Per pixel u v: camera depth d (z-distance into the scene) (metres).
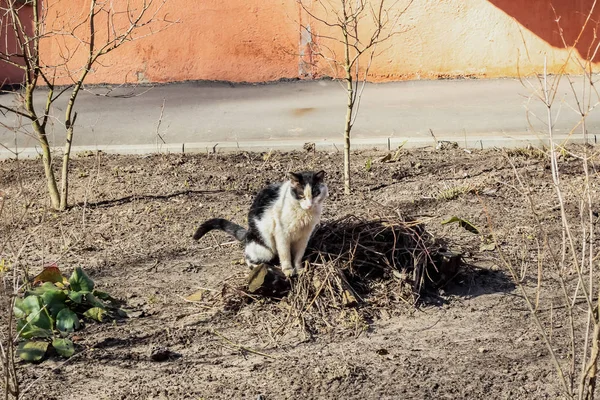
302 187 4.14
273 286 4.14
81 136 6.89
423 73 9.20
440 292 4.25
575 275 4.33
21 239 4.81
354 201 5.28
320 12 8.98
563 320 3.99
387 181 5.61
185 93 8.77
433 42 9.12
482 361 3.74
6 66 9.06
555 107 7.45
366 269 4.27
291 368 3.72
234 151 6.30
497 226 4.86
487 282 4.33
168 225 5.02
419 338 3.91
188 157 6.16
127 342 3.91
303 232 4.23
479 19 9.05
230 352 3.84
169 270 4.52
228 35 9.17
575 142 6.23
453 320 4.04
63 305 4.04
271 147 6.32
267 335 3.95
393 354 3.79
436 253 4.29
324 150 6.32
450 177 5.63
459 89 8.59
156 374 3.70
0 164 6.04
